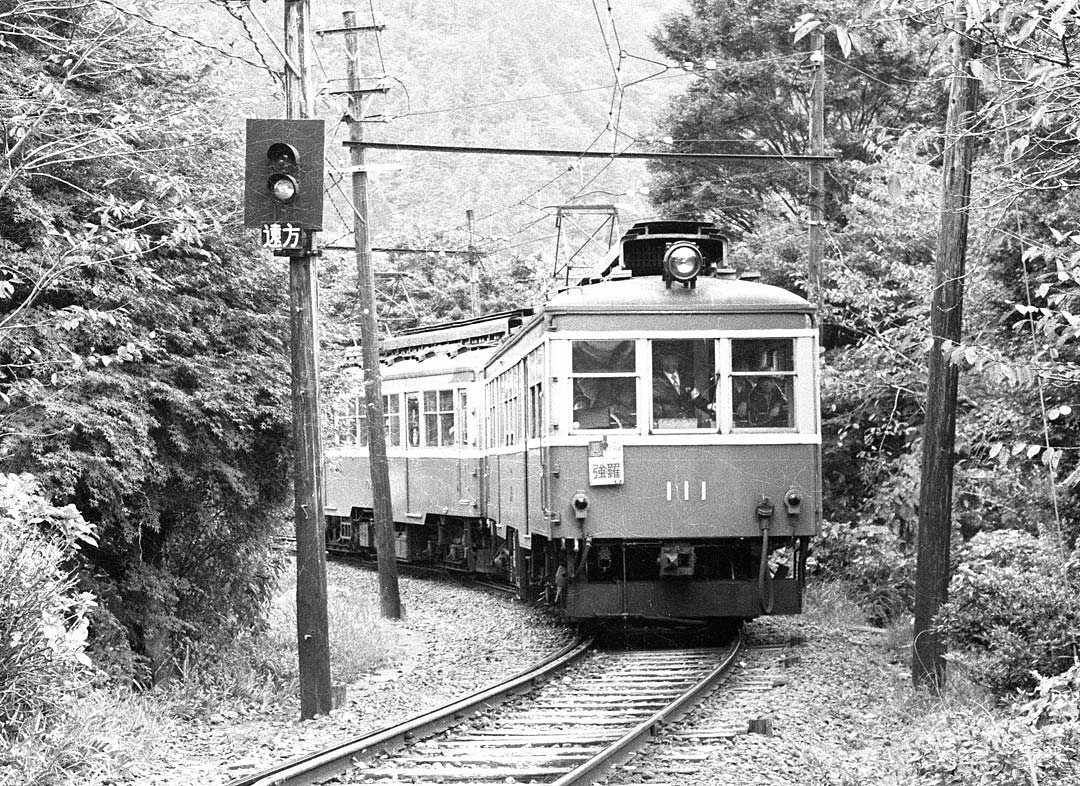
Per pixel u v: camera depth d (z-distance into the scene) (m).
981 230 11.80
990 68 7.75
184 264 11.27
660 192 31.19
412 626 17.70
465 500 20.58
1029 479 12.61
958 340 10.71
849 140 27.97
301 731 9.80
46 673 7.42
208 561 12.42
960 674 10.23
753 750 8.35
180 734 9.62
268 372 11.81
